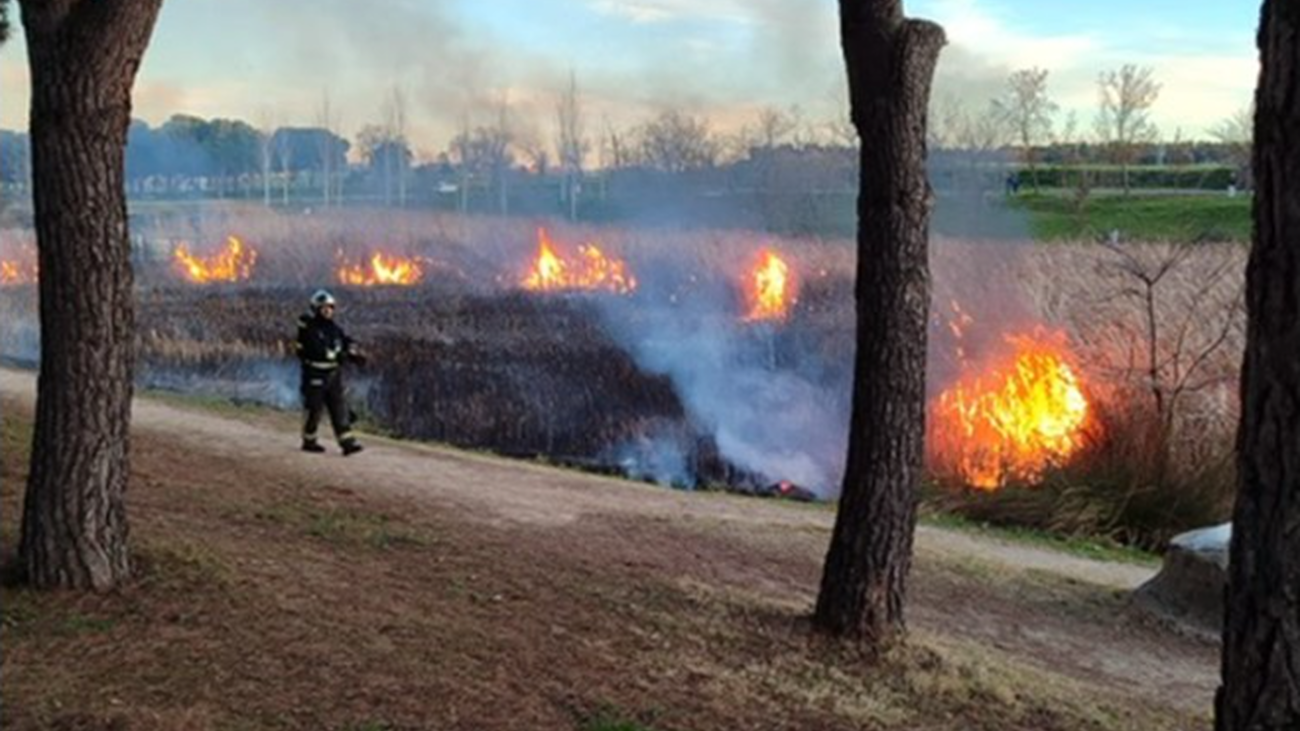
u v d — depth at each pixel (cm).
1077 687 714
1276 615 282
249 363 2366
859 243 702
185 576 639
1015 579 1019
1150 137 5641
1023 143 5088
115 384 617
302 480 1096
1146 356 1530
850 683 636
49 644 535
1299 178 273
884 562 707
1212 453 1341
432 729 493
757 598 801
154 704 482
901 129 671
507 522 995
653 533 1017
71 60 584
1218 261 1745
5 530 716
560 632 654
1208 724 681
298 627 591
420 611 654
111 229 609
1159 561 1174
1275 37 277
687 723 541
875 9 669
